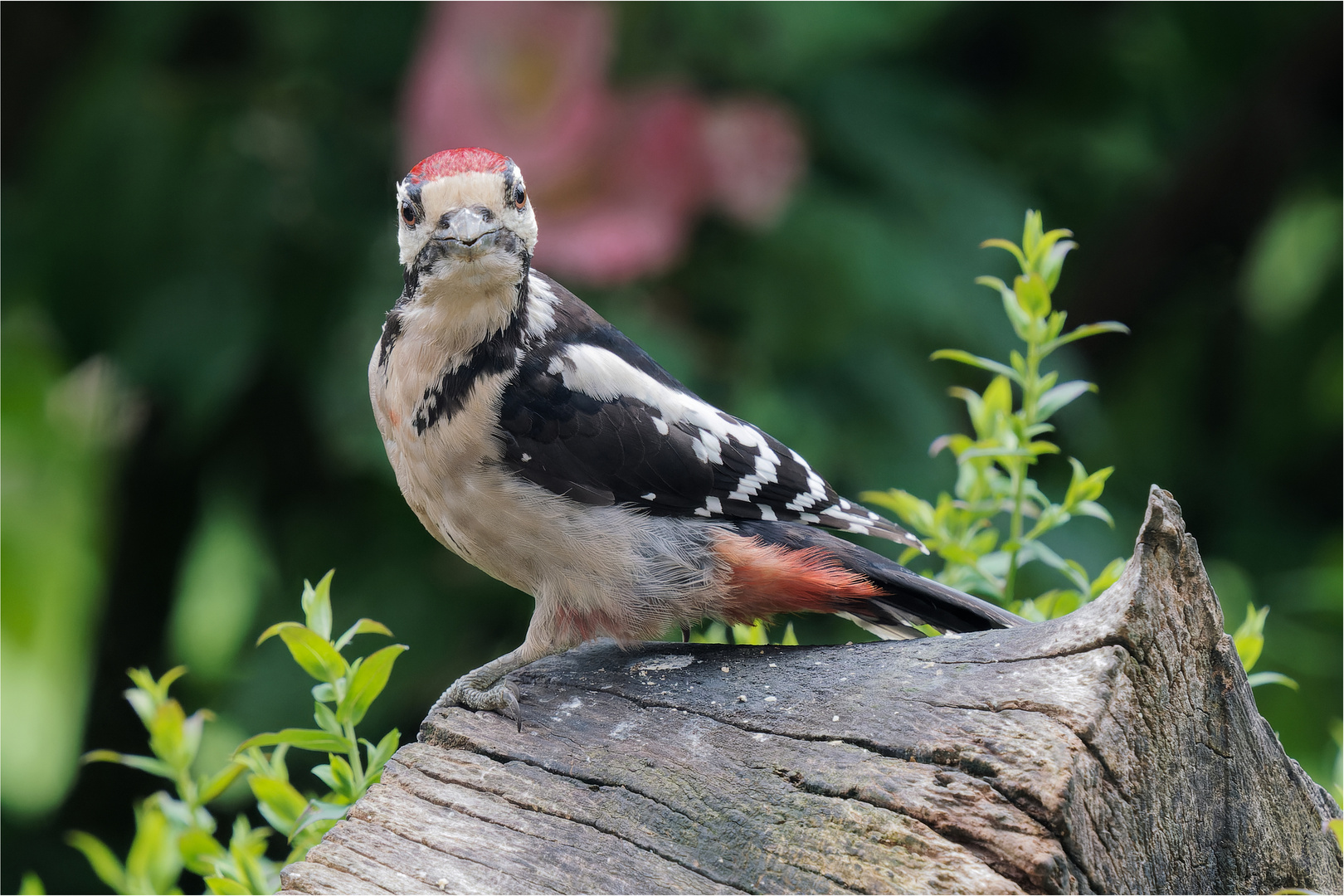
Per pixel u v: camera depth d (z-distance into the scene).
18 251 9.20
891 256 8.77
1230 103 12.10
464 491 5.98
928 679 4.50
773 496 6.23
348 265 8.83
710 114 8.30
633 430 5.98
